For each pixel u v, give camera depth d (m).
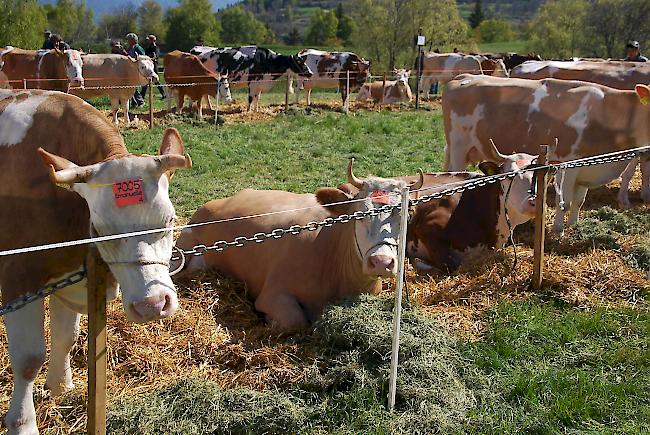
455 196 7.44
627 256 6.83
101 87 16.31
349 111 20.70
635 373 4.72
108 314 5.15
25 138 3.83
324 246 5.54
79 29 69.00
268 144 13.42
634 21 41.62
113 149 3.60
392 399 4.23
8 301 3.70
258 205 6.25
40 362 3.67
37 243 3.73
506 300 5.93
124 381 4.49
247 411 4.08
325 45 77.38
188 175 10.82
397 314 4.17
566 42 44.28
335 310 4.99
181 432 3.87
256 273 5.93
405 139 14.75
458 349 4.95
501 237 7.07
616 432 4.06
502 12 142.12
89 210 3.52
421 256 7.43
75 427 4.04
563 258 6.86
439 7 44.25
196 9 63.97
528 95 8.88
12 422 3.67
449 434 4.00
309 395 4.38
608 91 8.44
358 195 5.16
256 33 84.25
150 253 3.25
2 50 16.91
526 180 6.53
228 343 4.98
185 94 17.78
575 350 5.08
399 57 44.81
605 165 8.42
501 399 4.43
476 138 9.38
